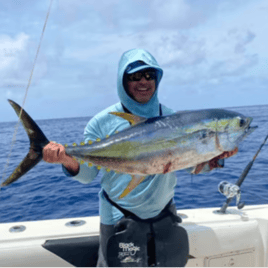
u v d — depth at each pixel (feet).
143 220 6.31
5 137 86.94
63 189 21.59
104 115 6.73
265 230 8.37
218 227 8.05
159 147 5.82
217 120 5.76
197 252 7.77
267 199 16.17
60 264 7.42
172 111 7.20
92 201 18.37
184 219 8.54
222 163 5.96
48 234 7.75
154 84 6.63
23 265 7.17
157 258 6.32
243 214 8.58
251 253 8.18
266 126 71.92
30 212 16.79
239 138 5.90
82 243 7.58
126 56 6.63
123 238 6.23
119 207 6.40
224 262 7.98
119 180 6.37
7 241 7.44
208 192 17.84
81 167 6.42
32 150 5.64
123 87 6.56
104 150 6.05
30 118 5.62
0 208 17.69
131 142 5.95
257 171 23.66
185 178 21.59
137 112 6.61
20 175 5.50
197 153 5.76
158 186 6.29
